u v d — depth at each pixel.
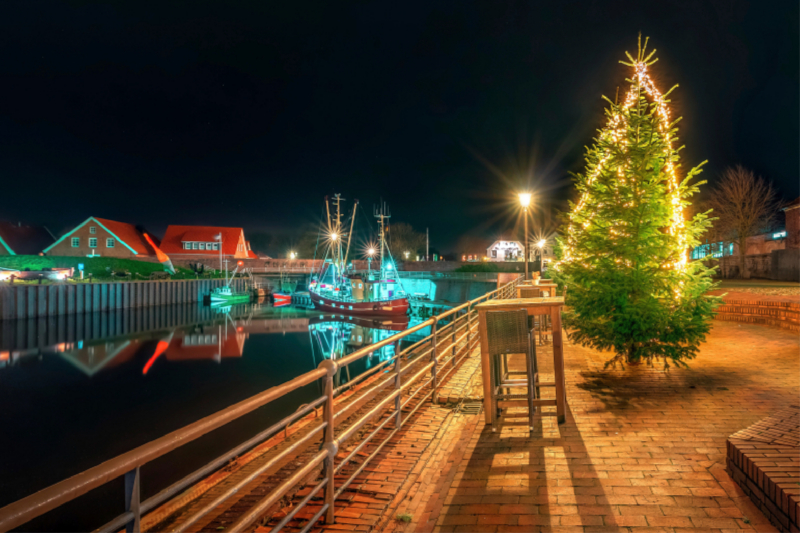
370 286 60.69
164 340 40.81
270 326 50.22
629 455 4.52
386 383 4.96
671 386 6.90
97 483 1.59
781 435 4.08
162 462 13.39
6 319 48.56
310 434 3.21
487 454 4.70
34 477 14.05
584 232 7.57
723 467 4.18
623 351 7.59
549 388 7.12
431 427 5.69
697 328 7.14
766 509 3.35
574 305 7.77
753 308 13.59
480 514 3.54
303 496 3.95
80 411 20.69
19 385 25.41
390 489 4.07
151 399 22.75
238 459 5.82
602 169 7.92
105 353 34.69
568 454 4.59
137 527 1.84
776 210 43.84
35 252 79.62
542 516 3.48
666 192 7.48
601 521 3.39
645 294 7.19
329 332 46.19
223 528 3.63
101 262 74.12
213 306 70.88
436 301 66.00
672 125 7.59
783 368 7.83
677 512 3.47
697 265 7.43
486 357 5.43
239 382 26.14
